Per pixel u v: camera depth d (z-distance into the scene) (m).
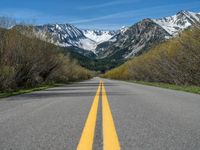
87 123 7.01
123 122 7.24
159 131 6.05
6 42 29.69
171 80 41.59
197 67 29.91
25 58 32.59
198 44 29.00
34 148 4.67
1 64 28.47
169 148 4.63
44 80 47.19
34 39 36.16
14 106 11.54
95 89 26.73
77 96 17.50
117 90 24.38
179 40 32.41
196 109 10.09
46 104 12.30
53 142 5.08
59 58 49.03
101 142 4.99
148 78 60.12
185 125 6.80
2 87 27.41
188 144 4.90
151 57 51.62
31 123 7.16
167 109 10.10
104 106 11.12
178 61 34.28
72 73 75.75
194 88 25.20
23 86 34.62
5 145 4.88
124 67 106.25
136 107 10.79
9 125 6.88
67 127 6.58
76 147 4.71
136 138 5.37
